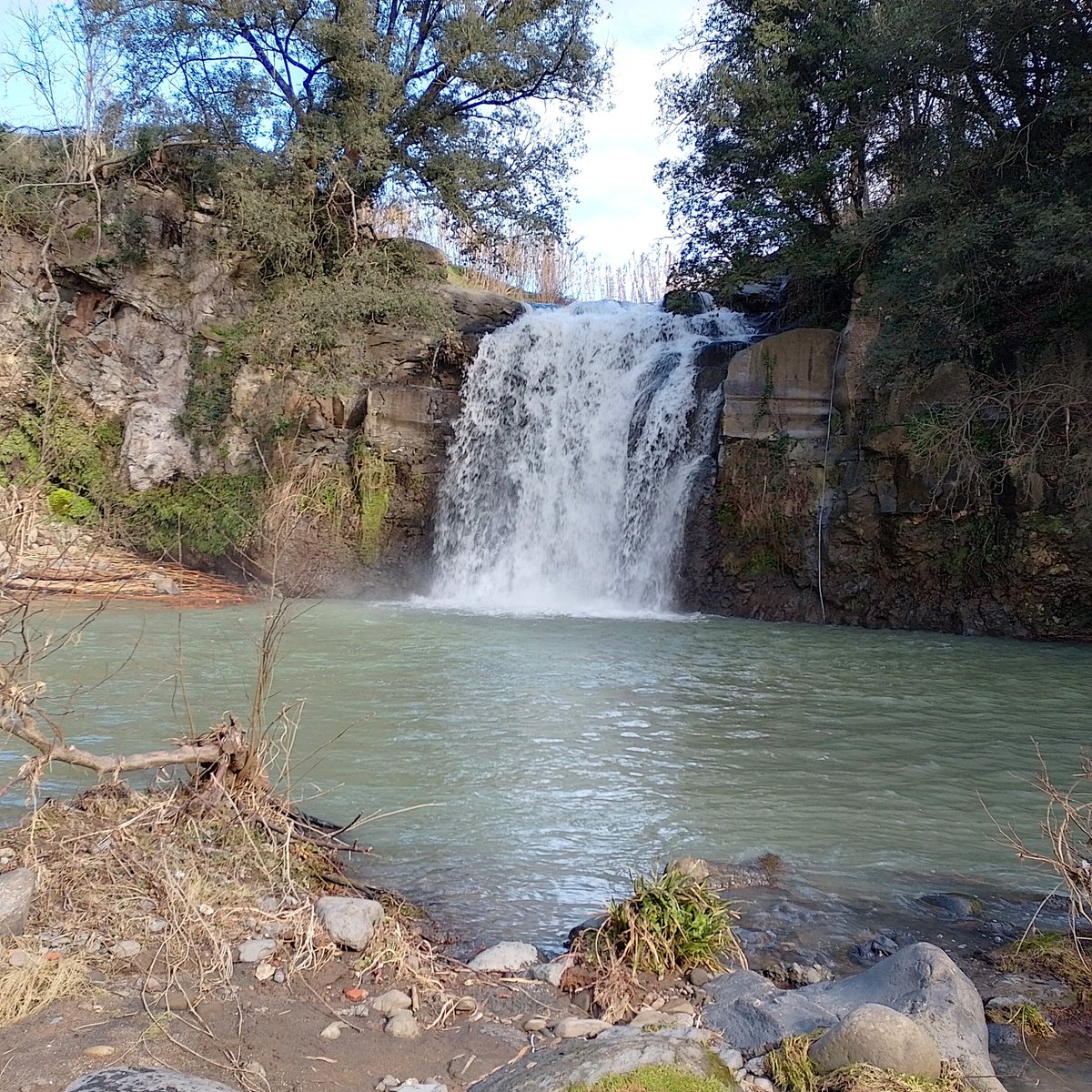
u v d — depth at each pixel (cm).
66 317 2214
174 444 2209
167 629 1411
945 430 1598
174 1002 370
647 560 1995
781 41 2072
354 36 2289
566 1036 361
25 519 605
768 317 2320
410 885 524
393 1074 330
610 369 2180
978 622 1661
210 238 2311
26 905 417
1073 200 1439
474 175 2467
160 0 2325
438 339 2333
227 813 536
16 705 508
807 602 1817
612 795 692
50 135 2362
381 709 942
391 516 2158
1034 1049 370
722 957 439
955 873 563
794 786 724
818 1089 321
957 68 1744
